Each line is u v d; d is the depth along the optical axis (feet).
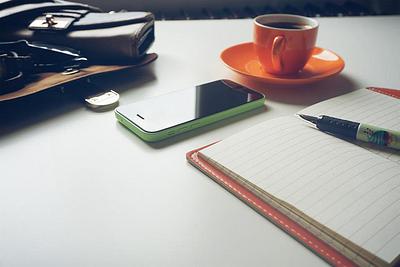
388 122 1.64
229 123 1.72
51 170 1.41
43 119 1.75
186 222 1.18
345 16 3.39
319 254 1.06
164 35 2.89
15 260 1.06
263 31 1.99
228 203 1.25
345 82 2.12
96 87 1.98
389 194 1.19
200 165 1.41
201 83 2.11
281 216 1.18
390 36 2.88
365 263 1.00
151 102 1.79
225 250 1.08
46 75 1.97
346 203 1.16
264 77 1.97
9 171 1.40
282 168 1.33
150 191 1.30
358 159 1.36
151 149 1.53
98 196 1.28
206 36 2.89
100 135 1.62
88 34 2.10
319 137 1.51
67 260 1.06
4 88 1.74
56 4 2.36
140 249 1.09
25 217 1.20
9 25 2.18
